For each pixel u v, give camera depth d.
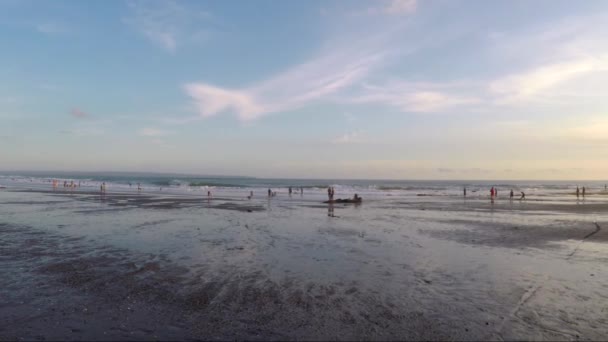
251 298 6.75
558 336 5.25
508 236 14.24
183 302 6.52
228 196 42.69
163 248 11.29
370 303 6.55
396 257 10.35
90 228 15.19
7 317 5.74
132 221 17.59
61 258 9.81
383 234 14.60
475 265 9.45
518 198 44.69
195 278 8.05
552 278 8.27
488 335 5.25
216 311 6.10
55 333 5.19
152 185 74.94
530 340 5.11
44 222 16.80
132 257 10.02
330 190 34.72
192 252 10.74
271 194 44.69
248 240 12.88
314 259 10.01
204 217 19.78
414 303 6.57
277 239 13.16
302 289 7.32
